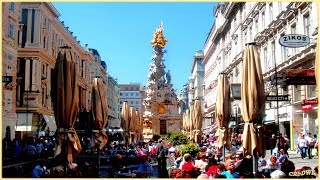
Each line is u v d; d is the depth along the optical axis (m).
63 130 12.16
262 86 12.15
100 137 18.69
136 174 13.69
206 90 87.62
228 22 56.41
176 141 29.73
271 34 35.62
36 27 45.50
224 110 17.95
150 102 77.94
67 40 60.12
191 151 17.31
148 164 14.32
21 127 37.28
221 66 62.66
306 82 21.16
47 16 48.75
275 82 22.52
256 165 12.07
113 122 116.31
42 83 46.78
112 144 29.05
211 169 11.09
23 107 42.84
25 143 22.92
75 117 12.36
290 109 30.16
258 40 39.41
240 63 47.69
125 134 33.16
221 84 18.20
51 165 12.42
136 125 40.81
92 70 82.50
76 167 12.09
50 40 50.09
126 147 25.89
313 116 27.11
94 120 18.86
